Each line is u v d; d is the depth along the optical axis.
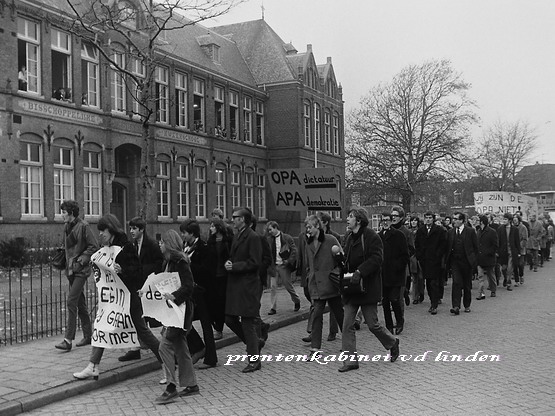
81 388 6.60
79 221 8.42
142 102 13.20
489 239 14.15
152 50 14.12
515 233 16.30
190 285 6.34
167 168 27.97
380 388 6.54
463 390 6.37
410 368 7.45
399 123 38.97
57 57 21.86
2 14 18.94
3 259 18.19
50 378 6.86
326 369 7.56
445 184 41.31
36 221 20.02
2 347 8.52
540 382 6.64
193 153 29.72
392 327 9.83
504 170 52.12
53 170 20.98
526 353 8.17
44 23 20.70
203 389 6.71
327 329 10.70
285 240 11.87
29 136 20.05
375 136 39.41
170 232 6.45
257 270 7.41
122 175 25.72
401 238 9.73
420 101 38.88
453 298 11.91
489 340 9.15
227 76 33.03
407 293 13.27
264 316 11.57
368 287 7.40
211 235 8.39
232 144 33.41
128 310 6.87
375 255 7.29
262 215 36.75
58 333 9.59
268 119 37.44
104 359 7.79
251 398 6.29
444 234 11.99
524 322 10.75
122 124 24.42
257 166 36.06
